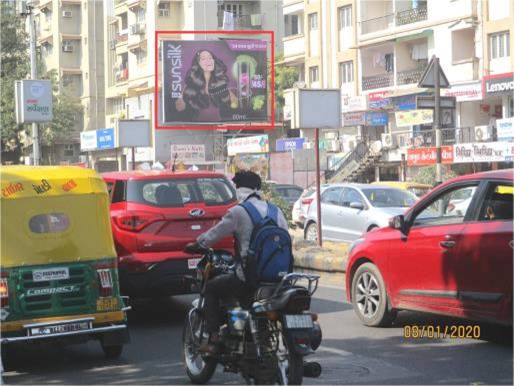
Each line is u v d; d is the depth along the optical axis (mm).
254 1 68125
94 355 10734
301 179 54781
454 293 10484
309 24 59938
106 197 10141
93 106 73062
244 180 8398
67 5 73250
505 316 9859
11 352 10984
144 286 12180
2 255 9500
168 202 12414
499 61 44219
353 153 52062
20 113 30812
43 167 10125
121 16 70938
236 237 8234
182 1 65625
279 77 63156
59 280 9719
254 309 7832
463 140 44625
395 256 11453
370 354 10148
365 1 54531
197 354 8859
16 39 67750
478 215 10391
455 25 46469
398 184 27000
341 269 17422
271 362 7703
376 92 52125
